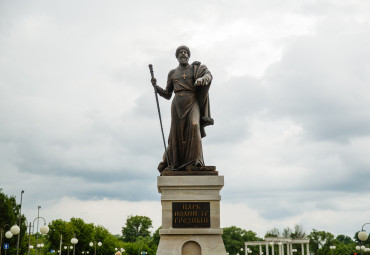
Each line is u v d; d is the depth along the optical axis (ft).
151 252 460.96
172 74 56.39
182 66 55.52
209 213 48.08
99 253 371.76
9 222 216.95
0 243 194.80
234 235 463.42
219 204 48.39
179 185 48.39
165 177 48.67
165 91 56.59
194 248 47.37
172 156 53.42
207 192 48.62
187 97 53.67
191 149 51.47
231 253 455.22
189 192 48.55
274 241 258.57
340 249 366.02
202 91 53.52
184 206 48.21
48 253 320.91
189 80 54.29
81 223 341.00
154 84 55.83
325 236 379.14
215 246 47.09
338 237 574.97
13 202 226.79
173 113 53.83
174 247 47.01
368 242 386.93
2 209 215.72
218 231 47.42
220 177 48.78
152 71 55.98
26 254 247.50
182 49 55.47
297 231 329.72
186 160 52.29
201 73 53.98
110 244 378.12
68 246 295.48
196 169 49.78
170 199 48.29
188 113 53.26
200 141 51.83
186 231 47.42
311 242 377.71
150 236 604.49
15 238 219.82
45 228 90.63
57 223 323.57
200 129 55.62
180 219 47.88
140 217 606.96
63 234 318.86
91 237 341.41
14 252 217.36
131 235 600.39
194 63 55.11
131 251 443.73
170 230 47.44
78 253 334.03
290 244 270.87
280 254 255.50
